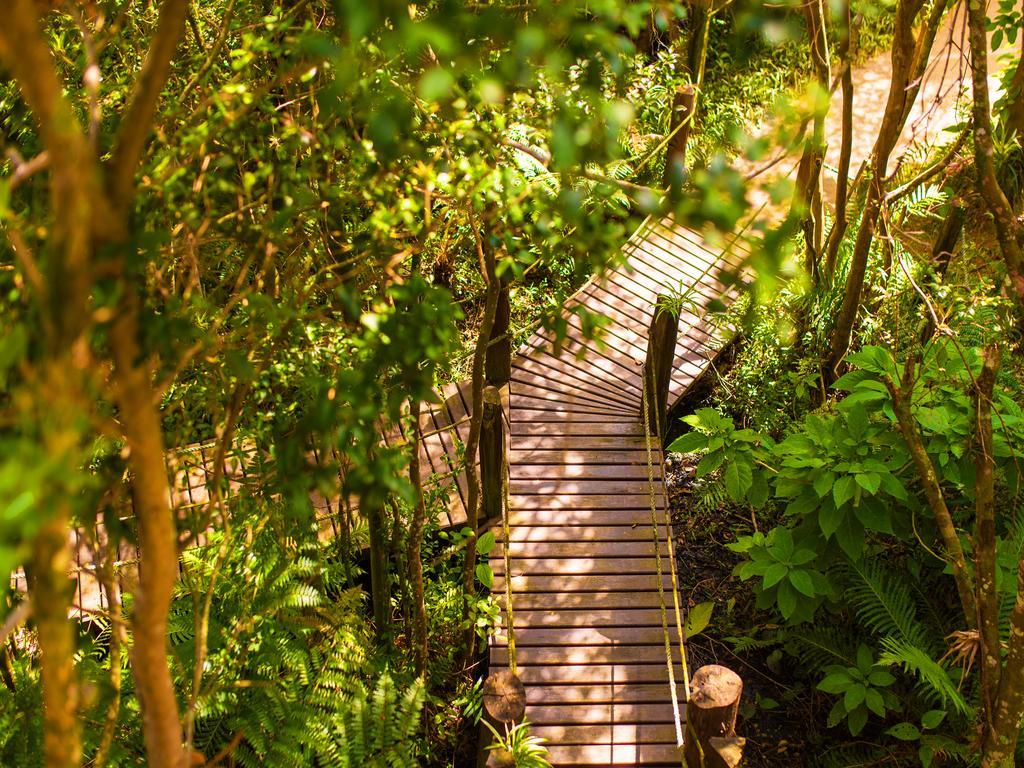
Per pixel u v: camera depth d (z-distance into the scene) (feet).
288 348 8.55
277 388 9.45
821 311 21.50
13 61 3.89
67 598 5.77
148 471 5.32
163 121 8.25
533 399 21.27
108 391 5.43
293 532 12.71
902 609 16.14
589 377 21.85
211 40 10.89
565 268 24.66
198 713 12.07
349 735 12.94
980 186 11.02
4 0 3.72
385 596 15.53
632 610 16.90
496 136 7.28
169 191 6.52
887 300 20.65
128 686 12.09
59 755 5.67
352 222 10.46
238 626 12.53
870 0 15.05
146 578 5.62
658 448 19.93
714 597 19.13
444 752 15.89
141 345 5.24
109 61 9.60
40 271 5.37
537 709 15.29
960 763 15.71
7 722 10.99
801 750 16.63
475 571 16.98
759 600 16.93
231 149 7.36
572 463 19.75
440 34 3.92
